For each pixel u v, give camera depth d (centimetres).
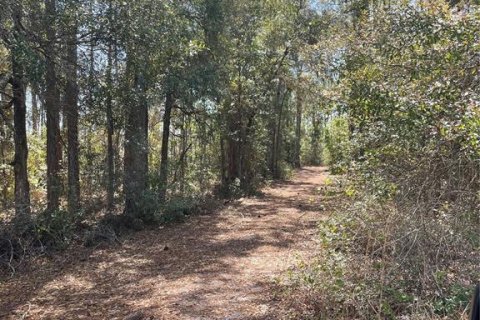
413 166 466
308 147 4147
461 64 453
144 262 788
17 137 922
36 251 810
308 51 845
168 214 1171
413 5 503
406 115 441
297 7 1820
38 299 611
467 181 446
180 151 1772
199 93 1216
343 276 474
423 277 445
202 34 1338
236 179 1769
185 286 632
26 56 660
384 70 523
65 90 862
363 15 639
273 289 579
